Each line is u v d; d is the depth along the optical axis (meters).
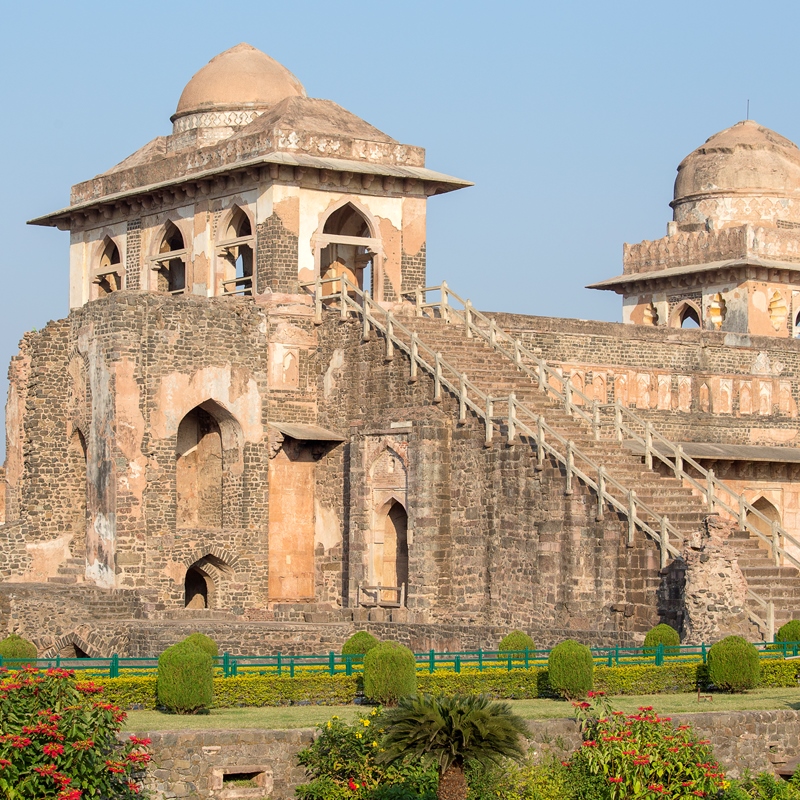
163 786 20.92
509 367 40.22
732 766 24.02
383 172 43.12
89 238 47.88
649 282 59.53
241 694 25.11
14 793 18.45
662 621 32.47
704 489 35.75
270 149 42.16
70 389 41.91
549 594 34.91
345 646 30.14
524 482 35.78
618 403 38.44
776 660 28.14
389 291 44.09
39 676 19.62
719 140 60.50
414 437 38.28
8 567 41.41
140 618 38.75
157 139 48.59
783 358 52.94
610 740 22.14
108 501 39.50
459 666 27.05
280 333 41.44
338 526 41.09
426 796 21.00
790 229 58.09
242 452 41.03
